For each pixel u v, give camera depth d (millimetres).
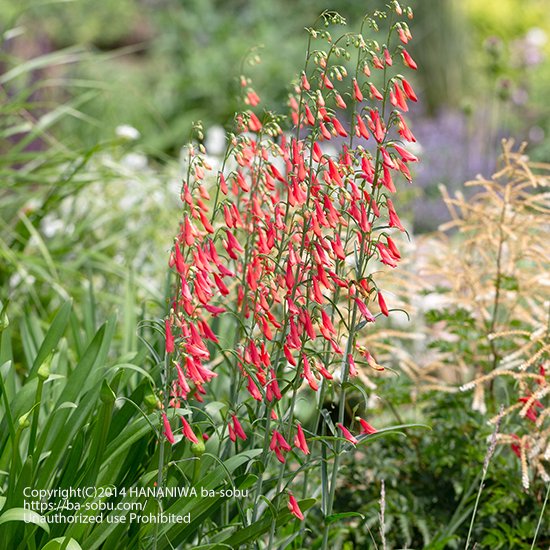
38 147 7008
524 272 4387
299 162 2707
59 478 3080
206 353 2588
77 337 3941
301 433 2717
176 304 2676
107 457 2885
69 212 5805
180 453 3072
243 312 3146
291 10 13438
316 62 2742
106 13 13734
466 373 4285
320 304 2830
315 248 2654
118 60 13430
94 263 5160
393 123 2660
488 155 9062
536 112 10391
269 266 2936
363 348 2820
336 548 3857
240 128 2961
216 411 3062
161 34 13656
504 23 15852
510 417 3867
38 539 2955
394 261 2705
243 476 2975
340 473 3992
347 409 4008
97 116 8859
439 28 13094
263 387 2871
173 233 5508
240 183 2789
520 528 3643
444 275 4285
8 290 5168
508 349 4070
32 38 8445
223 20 12977
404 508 3906
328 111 2746
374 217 2719
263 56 11633
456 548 3768
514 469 3887
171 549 2990
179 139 10250
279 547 3271
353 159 2738
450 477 3980
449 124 10695
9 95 7098
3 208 5383
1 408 3275
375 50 2781
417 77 12859
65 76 9938
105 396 2715
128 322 4039
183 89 11586
